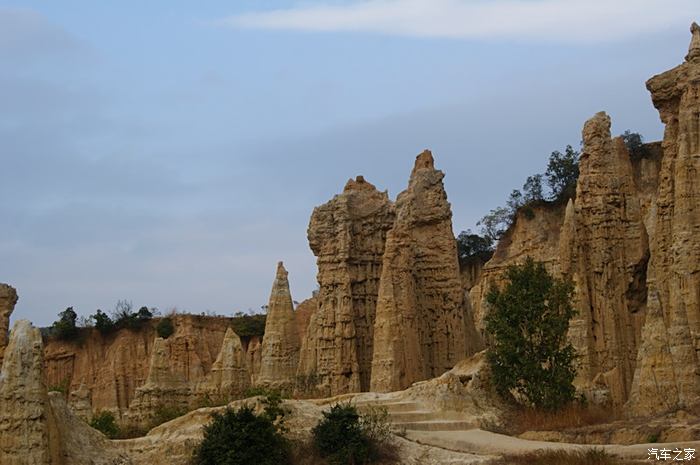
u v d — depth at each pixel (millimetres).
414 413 39031
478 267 94750
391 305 51656
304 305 89750
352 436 34125
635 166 81688
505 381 42750
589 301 51406
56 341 109500
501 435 37125
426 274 54781
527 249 78688
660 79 51875
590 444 35094
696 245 47188
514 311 43719
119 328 109375
